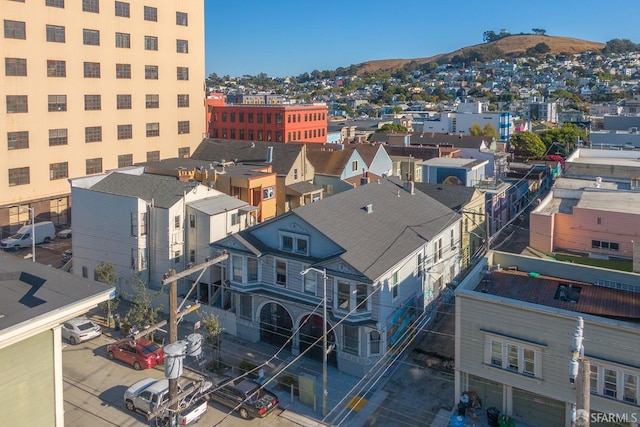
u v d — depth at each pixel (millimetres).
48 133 58375
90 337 33094
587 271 28000
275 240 32125
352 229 31641
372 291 28359
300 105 102062
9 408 12758
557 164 95812
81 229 42031
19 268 15703
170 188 40594
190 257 39688
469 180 61312
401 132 107812
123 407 26078
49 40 57719
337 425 24875
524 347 23438
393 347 30141
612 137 76875
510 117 131750
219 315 34375
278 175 51438
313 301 30141
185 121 74938
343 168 56844
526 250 38688
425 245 33938
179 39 73062
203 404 24828
